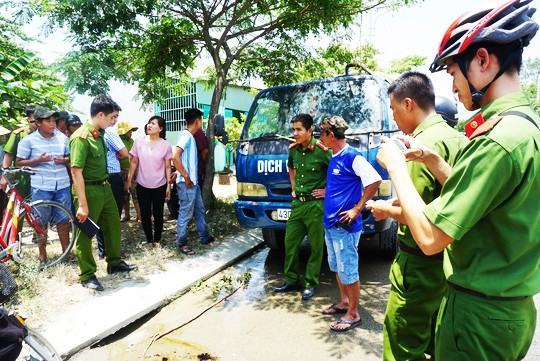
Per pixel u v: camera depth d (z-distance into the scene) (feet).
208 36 21.15
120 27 17.89
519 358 4.28
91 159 12.52
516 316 3.95
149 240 17.34
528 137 3.64
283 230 16.11
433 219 3.89
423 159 5.32
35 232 14.71
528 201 3.72
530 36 3.90
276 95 16.08
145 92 24.85
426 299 6.73
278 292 13.14
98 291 12.48
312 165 11.69
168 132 49.29
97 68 15.90
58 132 15.44
